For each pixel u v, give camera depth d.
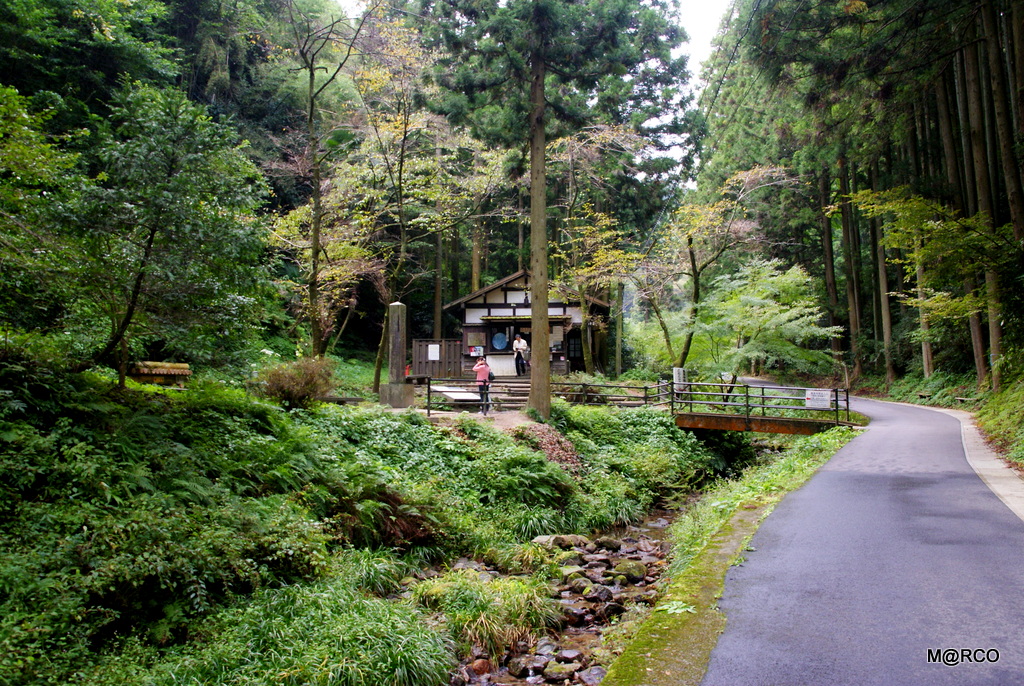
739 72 34.28
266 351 13.94
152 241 8.08
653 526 13.16
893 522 7.65
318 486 9.09
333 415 12.23
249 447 8.84
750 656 4.20
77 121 18.86
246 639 5.71
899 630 4.50
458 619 6.93
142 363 12.66
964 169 24.55
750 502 9.51
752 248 30.75
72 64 20.09
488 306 30.67
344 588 7.00
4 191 7.67
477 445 13.44
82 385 8.35
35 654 4.83
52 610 5.07
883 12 17.11
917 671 3.88
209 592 6.30
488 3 16.28
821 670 3.96
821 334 26.69
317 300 19.48
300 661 5.36
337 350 33.41
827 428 18.89
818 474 11.55
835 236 46.47
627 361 38.47
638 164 30.09
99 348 9.21
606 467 15.56
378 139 19.88
